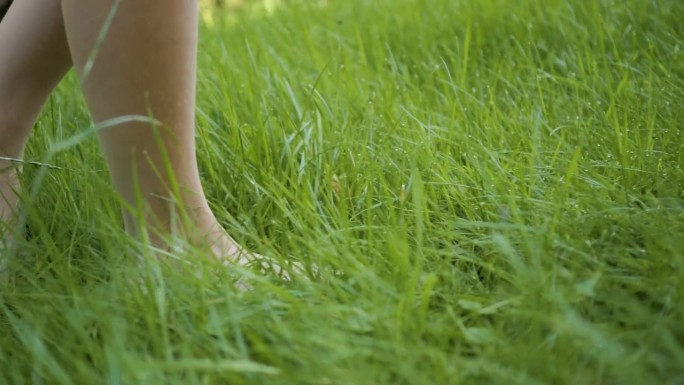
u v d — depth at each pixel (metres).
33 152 1.75
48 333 1.15
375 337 1.08
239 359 1.07
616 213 1.32
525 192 1.49
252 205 1.67
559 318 1.05
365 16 3.25
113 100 1.25
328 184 1.63
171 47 1.23
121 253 1.28
